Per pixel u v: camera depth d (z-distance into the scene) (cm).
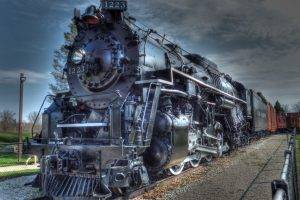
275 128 3962
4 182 997
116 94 791
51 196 684
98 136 758
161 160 805
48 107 884
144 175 731
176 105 934
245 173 1014
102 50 837
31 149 808
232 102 1526
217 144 1244
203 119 1127
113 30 844
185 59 1130
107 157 671
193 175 976
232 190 796
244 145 1881
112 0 831
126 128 740
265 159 1334
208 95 1220
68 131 833
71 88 888
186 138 880
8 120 4044
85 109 866
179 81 958
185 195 748
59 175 704
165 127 800
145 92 782
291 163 448
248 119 2080
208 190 794
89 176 666
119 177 667
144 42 844
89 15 833
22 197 799
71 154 712
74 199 645
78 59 887
